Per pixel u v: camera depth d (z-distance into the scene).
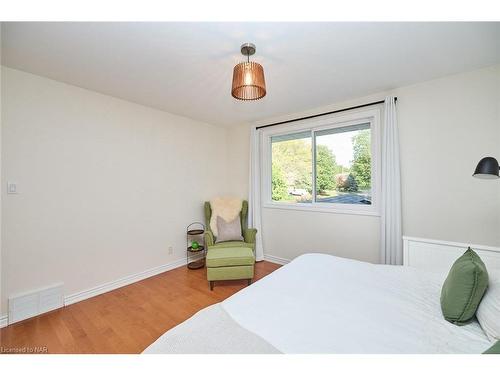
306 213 3.05
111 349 1.58
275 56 1.74
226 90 2.37
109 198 2.52
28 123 1.98
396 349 0.84
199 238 3.52
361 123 2.69
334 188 2.93
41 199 2.05
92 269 2.37
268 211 3.46
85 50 1.65
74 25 1.37
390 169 2.32
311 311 1.08
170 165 3.15
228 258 2.49
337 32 1.46
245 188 3.76
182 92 2.42
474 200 1.98
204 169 3.64
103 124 2.46
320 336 0.91
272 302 1.16
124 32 1.44
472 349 0.84
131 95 2.50
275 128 3.35
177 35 1.48
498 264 1.59
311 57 1.76
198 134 3.55
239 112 3.12
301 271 1.56
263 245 3.52
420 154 2.22
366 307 1.12
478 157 1.95
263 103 2.77
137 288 2.54
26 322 1.88
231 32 1.45
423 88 2.20
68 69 1.92
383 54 1.72
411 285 1.36
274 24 1.38
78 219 2.28
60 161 2.16
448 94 2.07
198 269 3.13
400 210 2.29
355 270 1.58
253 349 0.83
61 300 2.14
